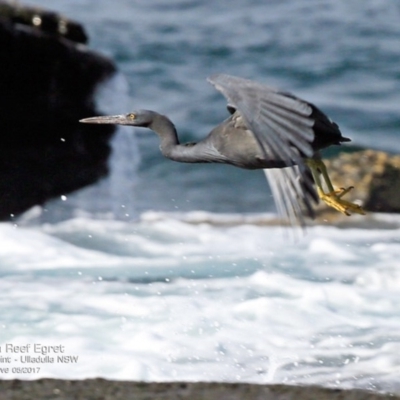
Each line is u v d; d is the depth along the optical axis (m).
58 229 15.55
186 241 14.99
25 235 14.14
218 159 8.10
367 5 35.31
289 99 6.83
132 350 9.38
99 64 17.53
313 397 8.30
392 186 18.02
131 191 17.98
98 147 17.48
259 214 19.00
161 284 11.65
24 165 16.69
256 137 6.84
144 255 13.88
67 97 17.17
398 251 13.84
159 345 9.45
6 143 16.59
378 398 8.29
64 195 17.05
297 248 14.12
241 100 6.96
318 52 30.03
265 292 11.23
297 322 10.14
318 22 33.03
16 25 16.78
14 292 11.23
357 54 29.91
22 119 16.73
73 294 11.12
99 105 17.59
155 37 30.62
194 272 12.51
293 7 34.78
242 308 10.51
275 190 8.34
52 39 17.03
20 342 9.52
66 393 8.38
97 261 13.24
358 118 25.39
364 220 16.94
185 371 8.91
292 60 29.39
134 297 10.96
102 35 30.55
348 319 10.29
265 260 13.23
